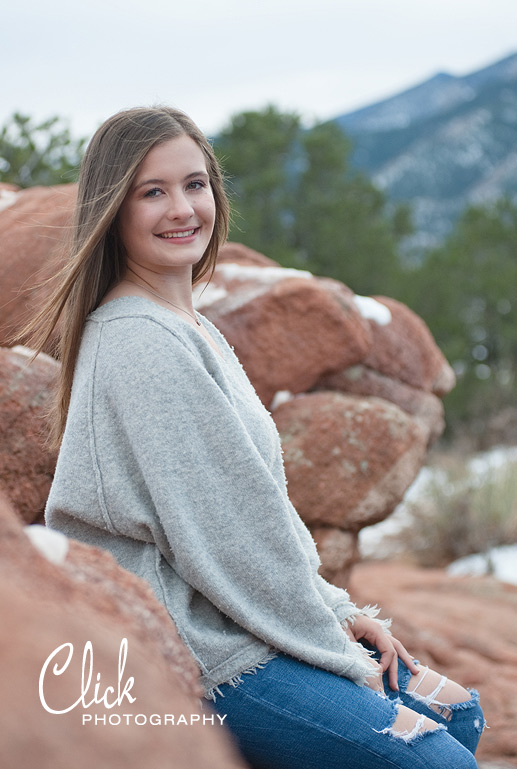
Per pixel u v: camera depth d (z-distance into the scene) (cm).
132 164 200
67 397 208
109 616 114
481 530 766
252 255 399
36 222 327
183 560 181
